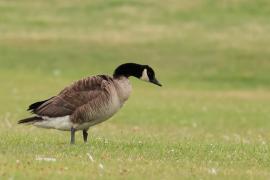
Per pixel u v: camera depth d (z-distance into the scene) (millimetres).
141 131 22297
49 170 11133
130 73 15273
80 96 14062
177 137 20016
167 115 28109
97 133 20656
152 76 15641
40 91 34906
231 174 11547
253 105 32688
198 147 15234
